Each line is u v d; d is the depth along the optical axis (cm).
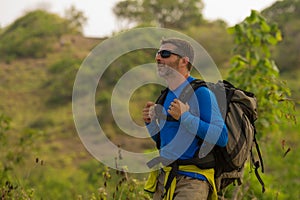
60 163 4825
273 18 7388
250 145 662
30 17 10112
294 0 7506
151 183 700
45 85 7556
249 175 1015
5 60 8694
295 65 6612
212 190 656
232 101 665
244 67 1172
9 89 7556
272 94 1112
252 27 1215
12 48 9031
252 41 1170
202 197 646
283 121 1183
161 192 689
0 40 9712
